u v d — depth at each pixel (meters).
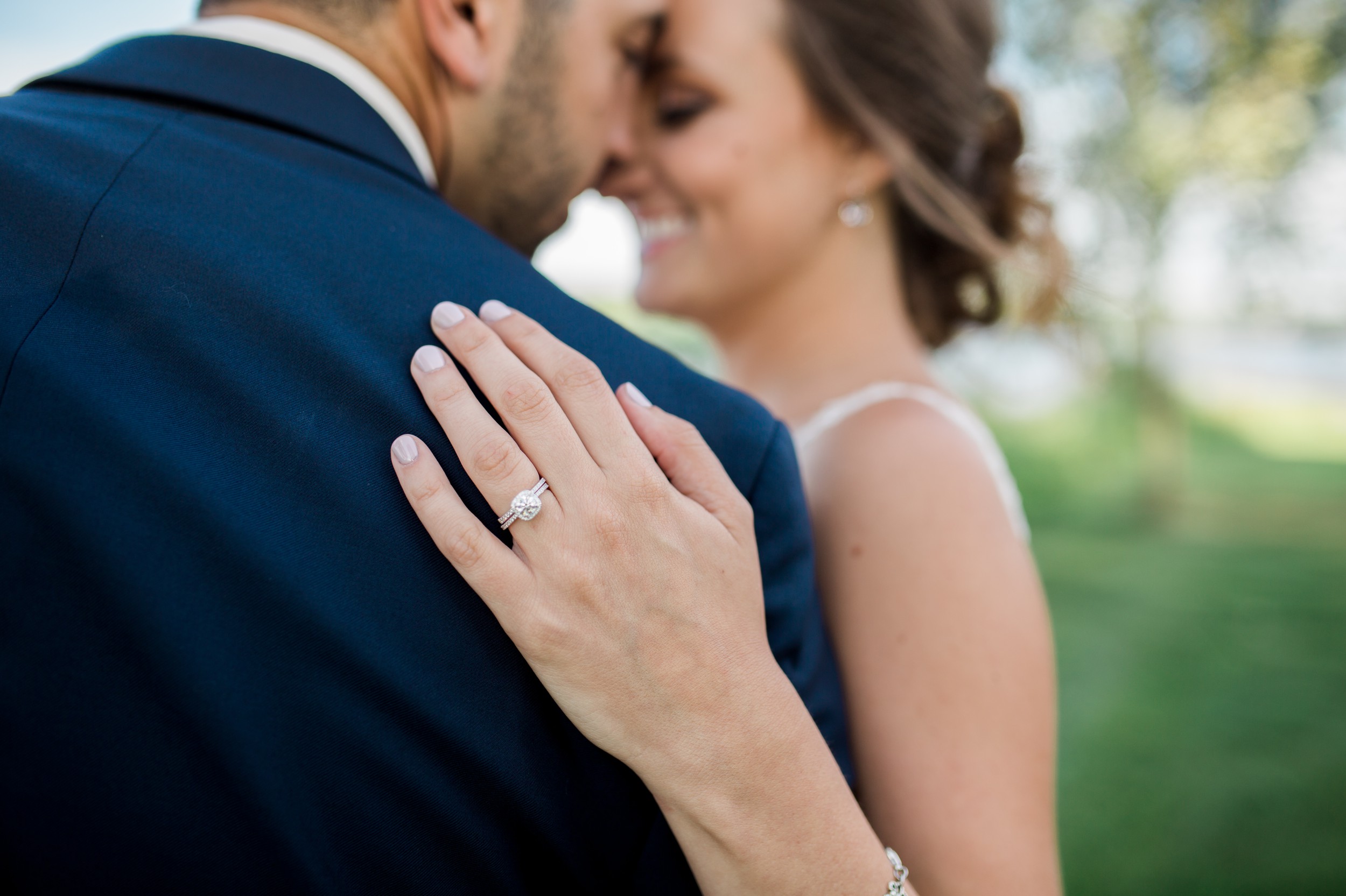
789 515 1.15
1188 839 4.36
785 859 0.99
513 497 0.93
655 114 1.86
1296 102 9.21
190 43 1.10
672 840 1.05
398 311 1.01
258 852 0.84
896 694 1.30
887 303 1.99
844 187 1.92
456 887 0.91
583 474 0.96
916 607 1.33
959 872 1.20
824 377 1.88
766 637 1.04
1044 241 2.21
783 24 1.79
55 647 0.82
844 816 1.03
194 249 0.93
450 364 0.98
